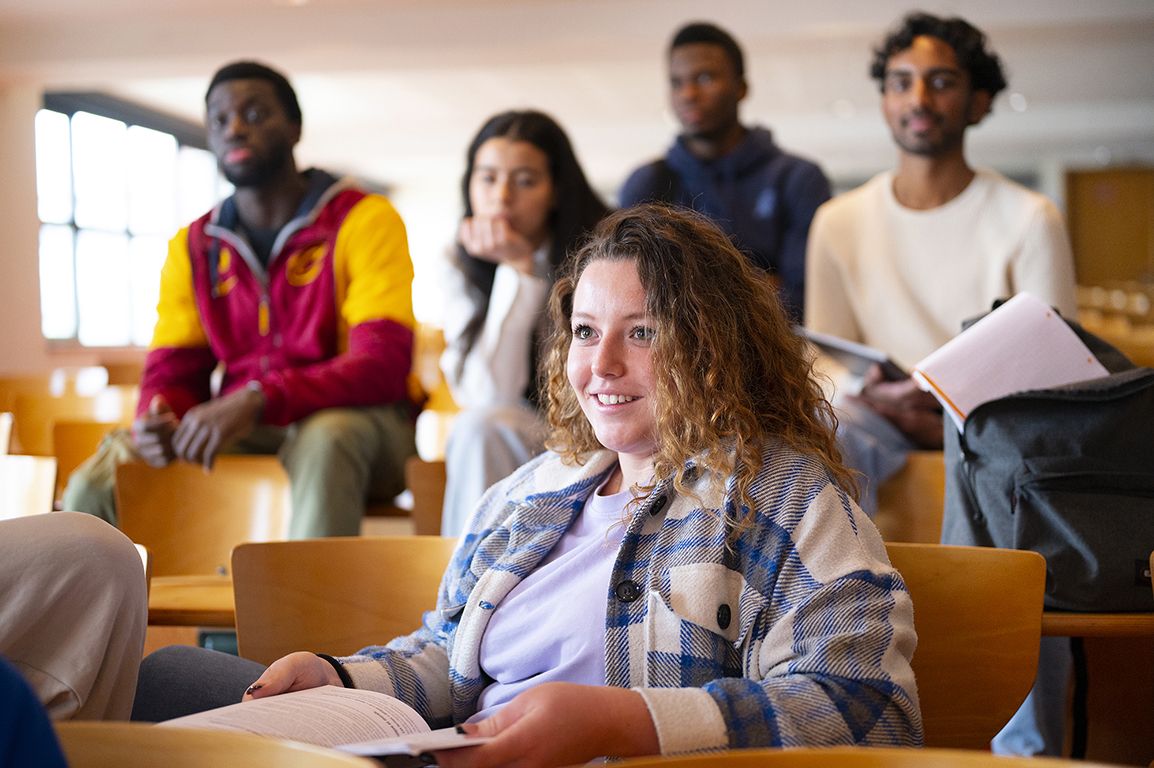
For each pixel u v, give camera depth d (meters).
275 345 2.89
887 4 6.88
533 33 7.16
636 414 1.15
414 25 7.23
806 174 3.64
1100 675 1.70
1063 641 1.74
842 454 1.17
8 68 7.54
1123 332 8.16
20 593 0.98
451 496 2.43
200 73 7.72
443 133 13.38
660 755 0.87
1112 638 1.69
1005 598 1.24
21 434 4.00
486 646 1.17
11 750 0.54
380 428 2.73
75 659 0.98
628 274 1.15
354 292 2.85
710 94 3.65
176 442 2.40
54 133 9.40
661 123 12.86
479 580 1.22
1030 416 1.51
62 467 2.97
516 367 2.63
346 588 1.53
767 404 1.15
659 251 1.14
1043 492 1.46
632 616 1.06
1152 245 18.34
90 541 1.01
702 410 1.10
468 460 2.41
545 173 2.75
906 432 2.33
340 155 13.88
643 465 1.18
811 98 11.97
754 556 1.04
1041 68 10.89
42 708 0.56
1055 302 2.58
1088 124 14.17
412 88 10.66
